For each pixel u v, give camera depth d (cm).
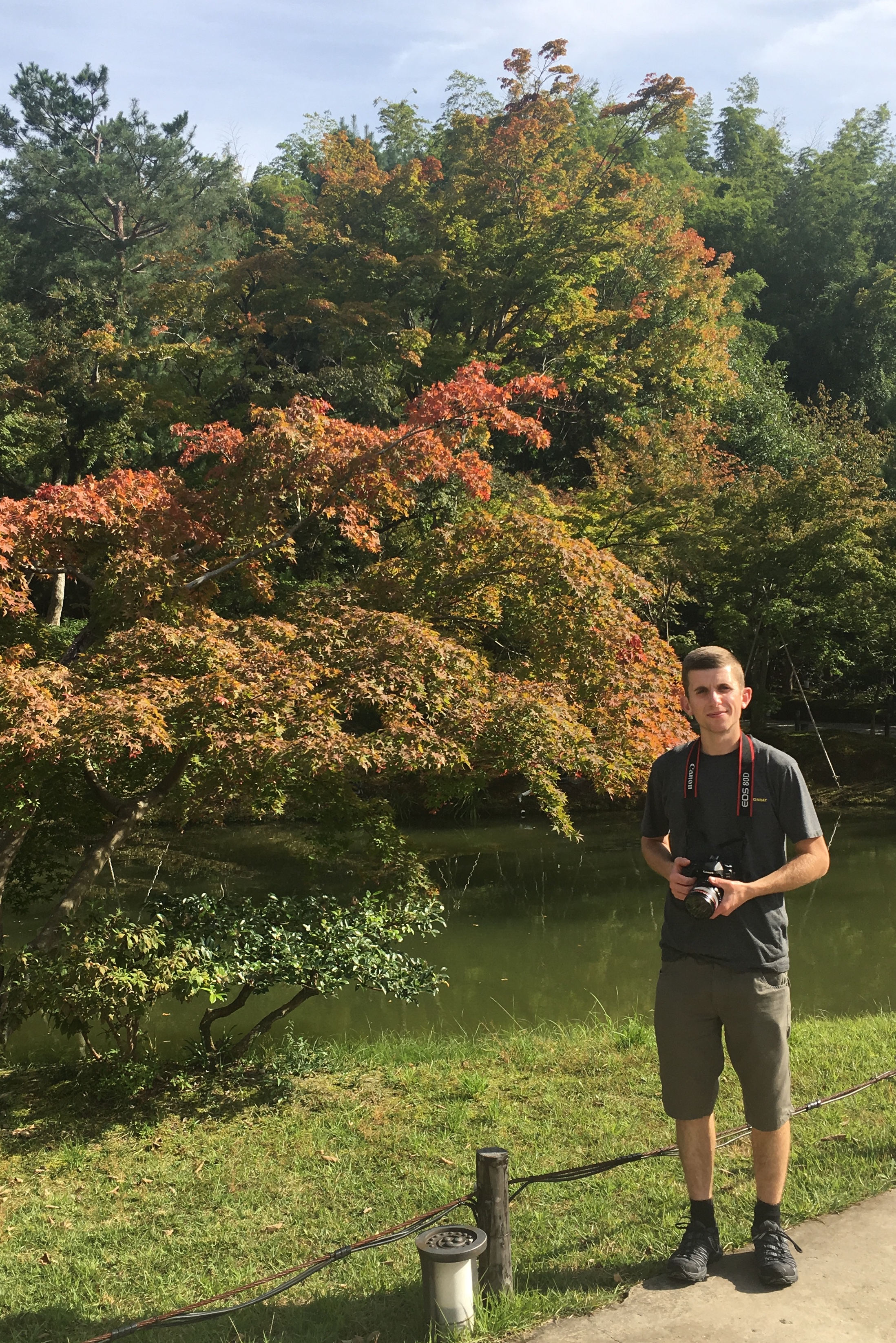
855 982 1044
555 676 943
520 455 3409
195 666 759
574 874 1722
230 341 3014
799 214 5053
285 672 744
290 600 1038
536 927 1370
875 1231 343
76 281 3400
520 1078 647
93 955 629
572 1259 361
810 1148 462
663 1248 360
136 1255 430
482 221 3269
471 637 1034
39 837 932
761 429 3434
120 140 3891
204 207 4044
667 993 324
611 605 949
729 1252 336
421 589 998
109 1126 596
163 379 3042
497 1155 331
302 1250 419
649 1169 463
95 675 792
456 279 3145
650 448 2722
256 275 3033
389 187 3341
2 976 741
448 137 3812
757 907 316
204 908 700
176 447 2750
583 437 3466
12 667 717
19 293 3731
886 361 4734
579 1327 296
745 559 2356
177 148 3934
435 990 718
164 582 870
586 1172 367
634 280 3666
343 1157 529
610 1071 646
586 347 3175
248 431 2658
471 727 774
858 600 2433
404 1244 412
